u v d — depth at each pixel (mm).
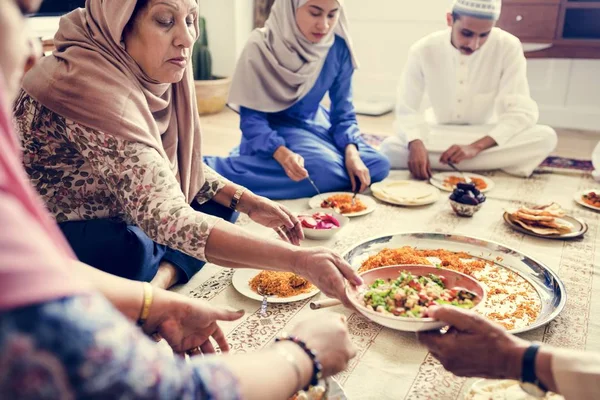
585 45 4176
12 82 612
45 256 547
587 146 4109
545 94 4785
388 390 1246
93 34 1564
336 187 2689
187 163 1808
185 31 1573
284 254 1332
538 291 1604
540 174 3000
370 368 1326
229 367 761
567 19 4559
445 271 1431
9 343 512
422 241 1871
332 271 1274
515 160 2947
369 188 2750
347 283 1305
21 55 607
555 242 2080
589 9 4469
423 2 5070
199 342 1231
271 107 2828
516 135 2967
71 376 542
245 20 5523
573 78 4652
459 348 1078
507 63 3061
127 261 1646
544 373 991
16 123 1562
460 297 1337
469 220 2307
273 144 2646
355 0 5344
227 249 1354
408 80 3193
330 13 2699
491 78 3115
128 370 585
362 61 5523
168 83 1678
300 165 2543
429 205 2488
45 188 1630
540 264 1686
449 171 3055
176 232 1374
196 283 1771
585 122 4688
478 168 3014
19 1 611
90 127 1488
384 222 2279
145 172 1464
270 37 2811
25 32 615
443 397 1219
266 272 1716
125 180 1480
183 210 1396
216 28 5477
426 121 3133
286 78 2807
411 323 1136
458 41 2912
